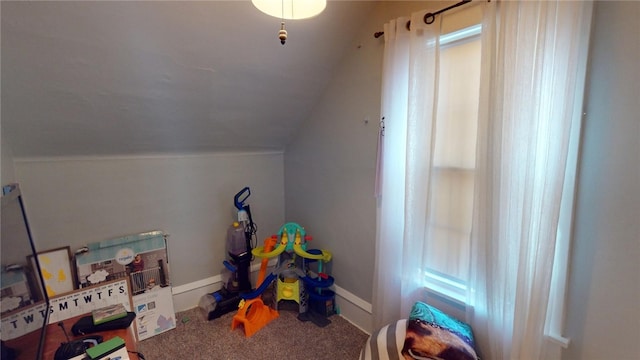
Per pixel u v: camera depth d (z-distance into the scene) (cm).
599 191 114
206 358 188
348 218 225
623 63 106
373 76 193
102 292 170
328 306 233
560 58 114
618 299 113
